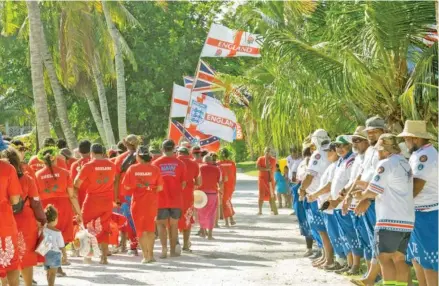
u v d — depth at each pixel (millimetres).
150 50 49969
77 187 16562
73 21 36344
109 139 40312
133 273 15352
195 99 30203
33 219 12633
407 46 17375
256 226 24500
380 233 11078
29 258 12602
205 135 30859
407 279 11641
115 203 18109
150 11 50500
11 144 14000
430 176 10984
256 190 45688
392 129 18062
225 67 50156
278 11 19484
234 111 32844
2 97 61344
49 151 15703
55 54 41094
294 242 20219
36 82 28922
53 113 55125
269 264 16375
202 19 55031
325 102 19141
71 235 16062
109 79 48844
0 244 11312
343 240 14500
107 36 39594
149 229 16844
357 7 17969
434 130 17078
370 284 12312
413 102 16391
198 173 18812
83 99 53281
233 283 14000
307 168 15328
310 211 15539
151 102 49438
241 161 81562
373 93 17938
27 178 12133
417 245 11078
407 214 10961
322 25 19875
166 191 17625
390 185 10992
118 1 38375
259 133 26000
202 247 19516
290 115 19281
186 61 50906
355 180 12445
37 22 28922
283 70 18984
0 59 51625
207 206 21188
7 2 39844
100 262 16766
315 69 18172
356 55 18047
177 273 15297
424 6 16625
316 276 14562
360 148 12930
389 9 16703
